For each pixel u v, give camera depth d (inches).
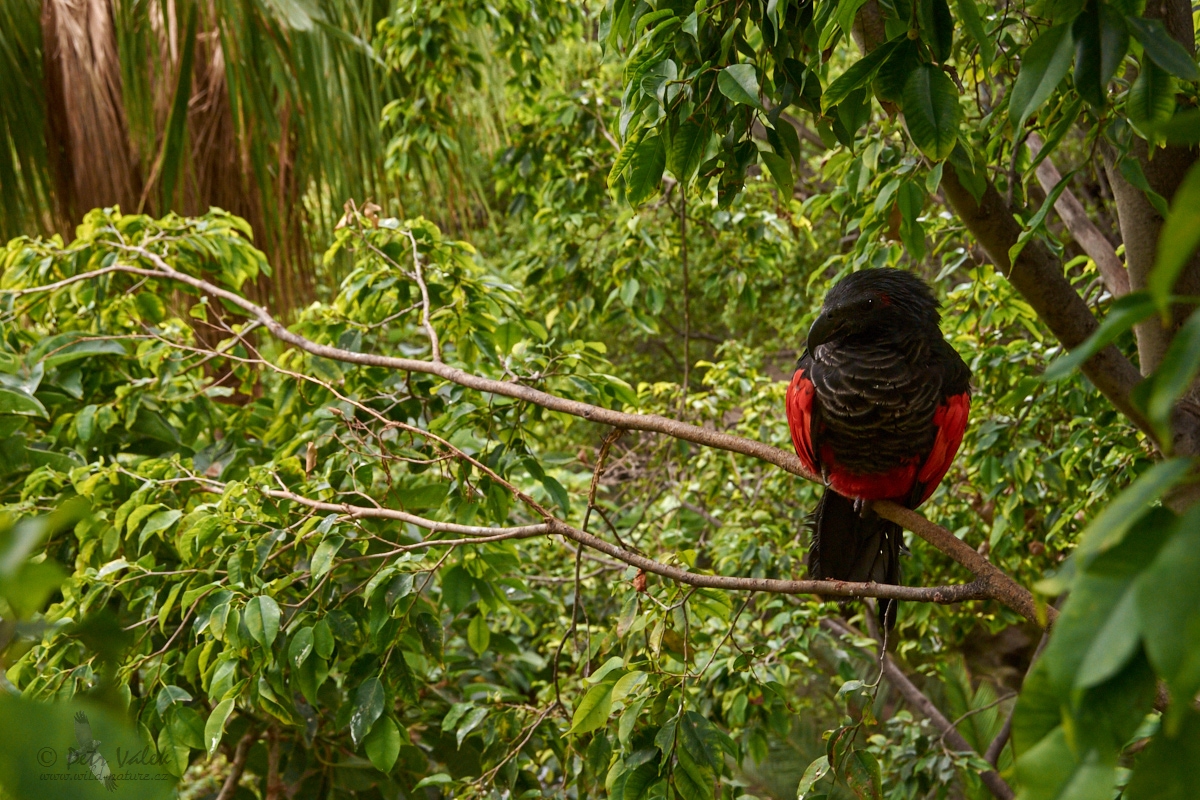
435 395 114.3
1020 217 93.7
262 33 158.6
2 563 17.7
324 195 185.0
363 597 99.7
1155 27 47.5
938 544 83.0
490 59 197.9
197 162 166.4
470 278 119.3
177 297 160.2
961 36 90.8
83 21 157.8
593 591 161.5
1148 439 93.3
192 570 90.2
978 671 229.8
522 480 156.3
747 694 114.2
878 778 77.0
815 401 92.0
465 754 124.9
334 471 105.6
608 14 84.3
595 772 87.5
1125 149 69.1
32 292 120.6
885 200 86.7
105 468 99.7
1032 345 128.0
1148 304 22.4
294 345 111.0
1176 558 20.5
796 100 71.2
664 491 185.2
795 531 154.7
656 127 75.4
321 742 122.3
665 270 196.2
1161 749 23.5
